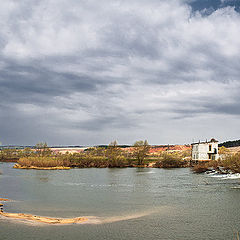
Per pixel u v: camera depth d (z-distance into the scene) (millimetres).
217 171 96562
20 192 54594
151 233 27047
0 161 192000
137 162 159625
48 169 128125
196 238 25547
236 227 28797
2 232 27141
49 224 29922
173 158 150875
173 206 39969
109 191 56719
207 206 39531
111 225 29781
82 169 132875
